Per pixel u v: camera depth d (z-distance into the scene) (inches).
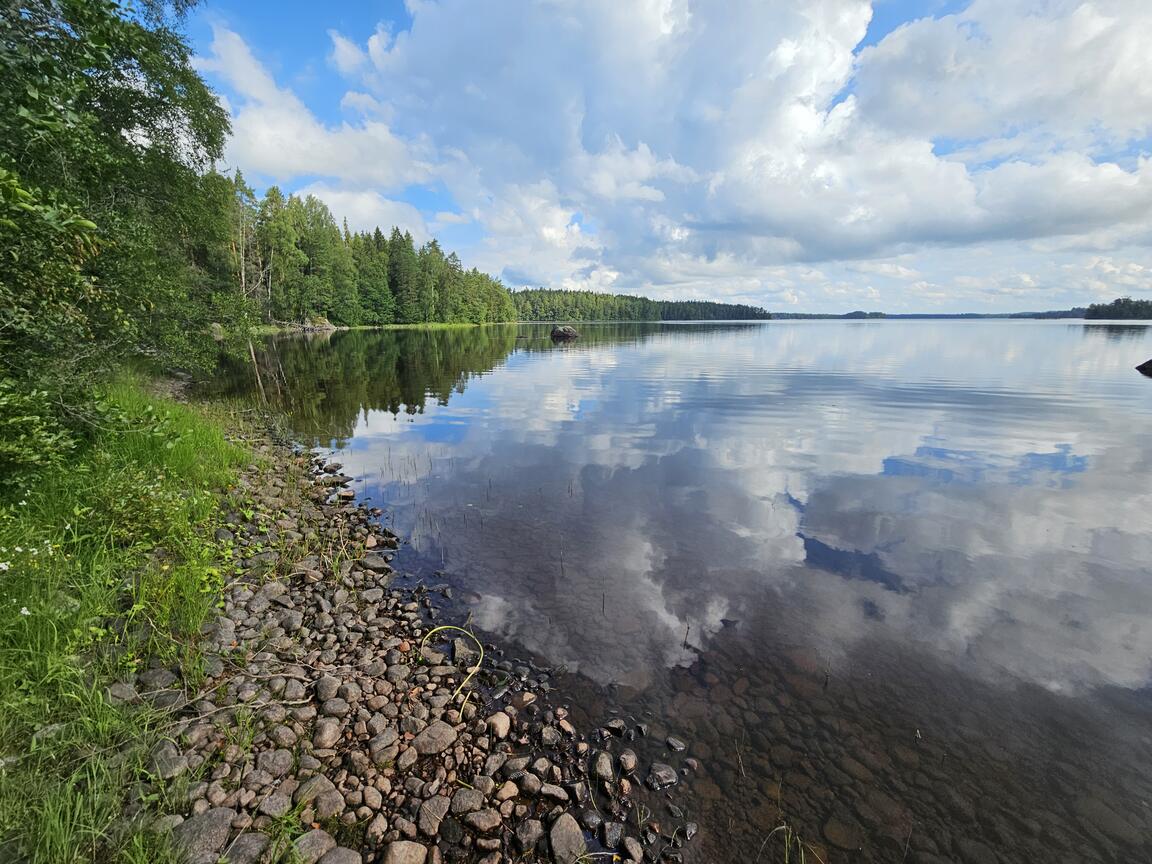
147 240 397.1
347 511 335.0
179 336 526.0
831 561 271.0
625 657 194.5
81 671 141.0
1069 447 487.8
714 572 259.6
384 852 116.9
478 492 374.6
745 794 138.2
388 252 3590.1
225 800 123.4
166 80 528.7
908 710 168.9
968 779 143.6
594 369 1194.0
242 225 1893.5
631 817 131.1
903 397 776.9
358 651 191.9
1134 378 965.8
